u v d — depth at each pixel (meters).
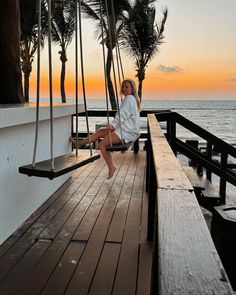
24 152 2.94
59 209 3.33
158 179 1.27
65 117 4.36
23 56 14.71
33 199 3.21
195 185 4.44
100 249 2.47
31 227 2.87
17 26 4.12
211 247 0.72
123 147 3.83
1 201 2.52
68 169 2.38
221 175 5.21
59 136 4.09
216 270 0.63
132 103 4.15
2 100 4.10
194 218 0.87
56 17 13.59
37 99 2.34
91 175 4.83
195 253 0.69
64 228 2.86
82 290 1.95
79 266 2.22
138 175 4.88
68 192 3.95
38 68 2.31
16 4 4.11
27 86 14.96
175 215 0.89
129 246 2.54
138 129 4.26
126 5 13.70
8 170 2.63
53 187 3.88
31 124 3.07
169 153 1.84
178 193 1.09
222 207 2.50
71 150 4.73
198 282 0.59
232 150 5.17
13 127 2.69
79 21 2.74
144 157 6.39
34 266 2.21
